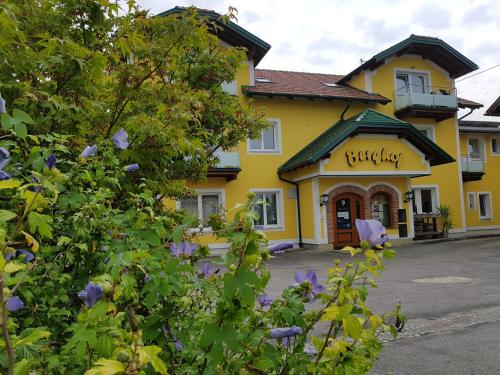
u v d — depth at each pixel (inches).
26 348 52.5
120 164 129.3
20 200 71.6
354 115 786.8
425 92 865.5
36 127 109.3
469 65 844.0
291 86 783.1
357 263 63.3
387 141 690.8
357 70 826.8
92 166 96.3
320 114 770.2
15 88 108.3
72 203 80.2
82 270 79.7
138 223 80.9
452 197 848.3
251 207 56.9
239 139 250.2
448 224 800.9
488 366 172.2
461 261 500.7
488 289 326.6
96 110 135.8
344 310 59.1
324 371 63.0
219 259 54.9
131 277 57.9
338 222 704.4
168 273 63.7
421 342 203.3
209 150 241.0
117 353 43.0
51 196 75.3
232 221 57.4
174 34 151.6
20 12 116.3
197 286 68.9
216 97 235.5
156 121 124.3
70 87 125.4
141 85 159.8
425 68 861.2
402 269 454.9
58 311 71.1
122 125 134.6
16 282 50.3
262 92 702.5
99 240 79.4
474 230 949.2
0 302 43.2
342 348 62.6
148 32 158.4
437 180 840.9
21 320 71.3
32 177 70.9
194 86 227.6
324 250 677.3
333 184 696.4
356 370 63.1
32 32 125.3
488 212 969.5
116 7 136.8
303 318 70.4
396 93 833.5
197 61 225.6
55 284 77.2
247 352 64.2
